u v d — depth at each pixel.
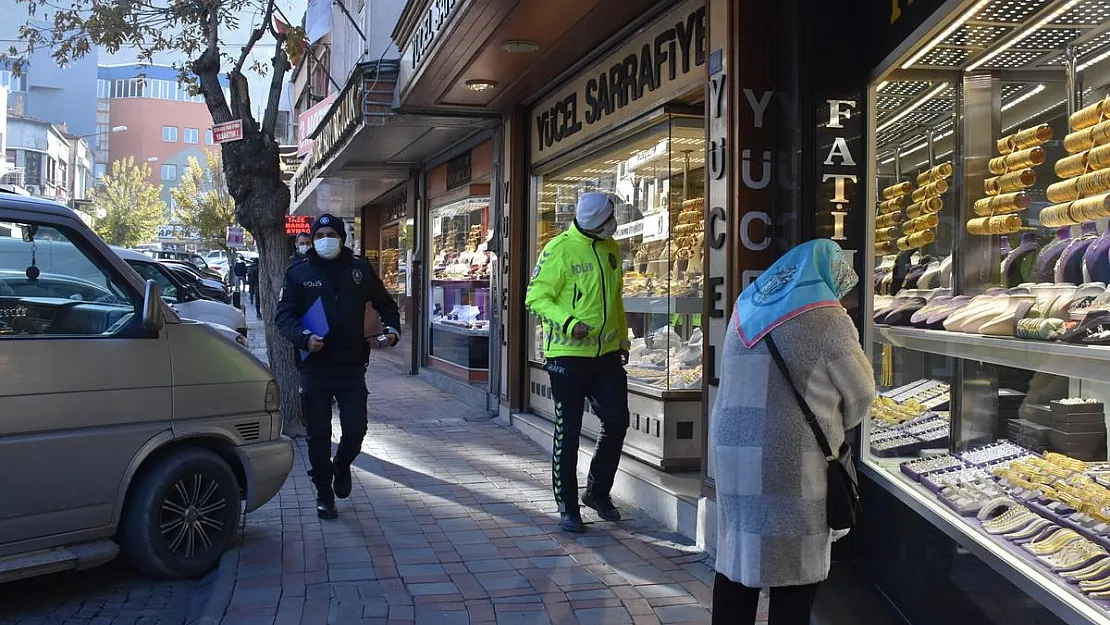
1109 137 3.12
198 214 49.31
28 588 4.81
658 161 6.73
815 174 4.70
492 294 10.37
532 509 6.23
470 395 11.26
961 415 4.22
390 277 18.42
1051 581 2.95
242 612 4.24
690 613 4.27
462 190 11.78
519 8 6.40
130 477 4.64
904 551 4.07
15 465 4.21
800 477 2.92
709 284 5.21
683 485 5.93
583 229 5.64
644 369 6.89
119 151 110.81
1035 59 3.79
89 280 4.69
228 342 5.21
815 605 4.18
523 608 4.33
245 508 5.26
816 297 2.99
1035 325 3.24
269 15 9.10
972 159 4.16
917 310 4.30
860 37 4.72
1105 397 3.54
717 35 5.15
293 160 20.88
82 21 9.72
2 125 58.28
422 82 8.46
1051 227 3.51
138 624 4.33
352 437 5.82
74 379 4.44
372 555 5.15
